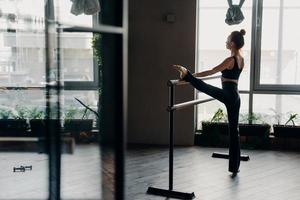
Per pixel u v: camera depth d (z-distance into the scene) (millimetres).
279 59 5809
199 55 5977
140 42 5852
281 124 5863
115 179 1360
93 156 4734
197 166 4703
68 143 5383
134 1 5793
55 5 5262
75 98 5691
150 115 5938
